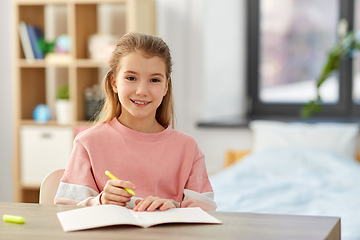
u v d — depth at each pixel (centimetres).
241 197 224
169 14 332
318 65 378
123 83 114
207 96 339
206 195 123
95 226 81
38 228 81
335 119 355
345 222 181
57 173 124
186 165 123
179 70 334
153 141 121
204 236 77
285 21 383
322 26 376
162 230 81
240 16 383
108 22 340
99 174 116
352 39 322
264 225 84
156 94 114
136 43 114
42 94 337
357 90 368
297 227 82
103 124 124
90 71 327
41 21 331
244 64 392
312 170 271
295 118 364
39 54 314
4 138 335
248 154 319
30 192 322
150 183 117
